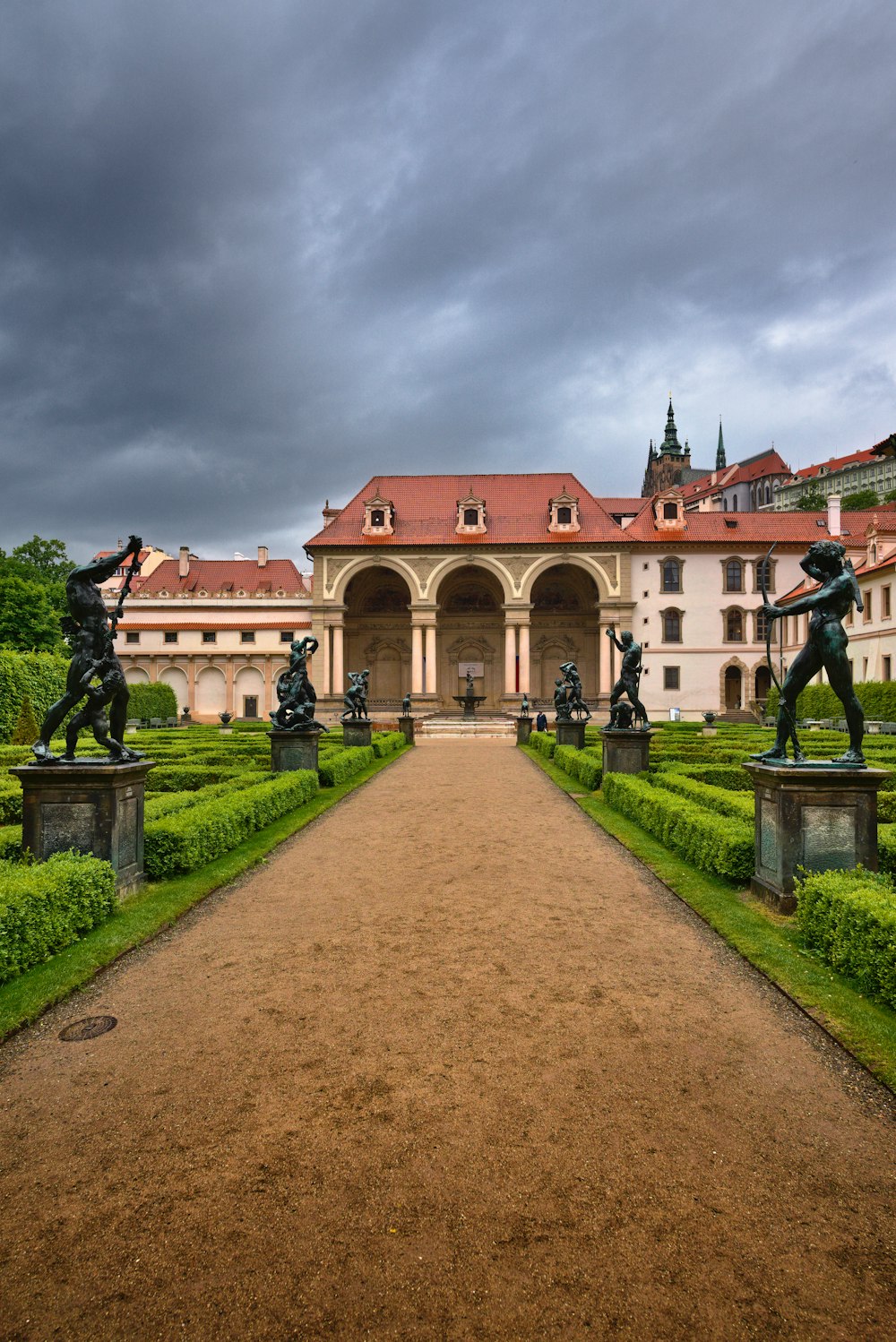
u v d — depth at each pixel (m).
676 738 28.59
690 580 60.06
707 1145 4.51
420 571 59.69
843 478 124.62
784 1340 3.18
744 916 8.51
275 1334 3.22
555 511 59.97
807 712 52.19
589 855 12.17
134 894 9.48
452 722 51.19
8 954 6.77
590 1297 3.41
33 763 9.16
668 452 144.00
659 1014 6.29
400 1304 3.38
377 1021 6.19
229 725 46.97
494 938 8.20
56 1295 3.44
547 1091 5.11
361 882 10.52
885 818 13.24
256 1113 4.88
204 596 63.34
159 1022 6.20
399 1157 4.41
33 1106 4.98
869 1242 3.74
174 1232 3.82
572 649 66.38
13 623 51.62
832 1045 5.75
